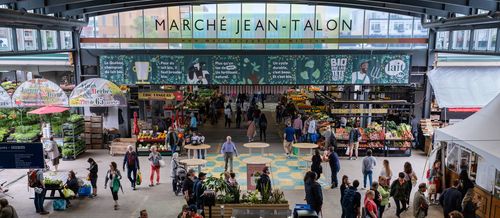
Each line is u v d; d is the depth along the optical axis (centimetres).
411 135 1894
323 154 1747
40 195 1263
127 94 2100
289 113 2578
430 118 2103
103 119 2105
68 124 1833
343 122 1983
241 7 2008
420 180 1573
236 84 2050
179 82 2044
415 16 1945
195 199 1197
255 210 1077
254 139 2228
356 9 2011
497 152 1090
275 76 2039
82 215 1262
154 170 1518
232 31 2027
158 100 2172
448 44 1891
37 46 1633
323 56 2022
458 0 1292
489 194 1198
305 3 1970
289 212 1068
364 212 1077
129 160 1463
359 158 1872
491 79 1900
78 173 1639
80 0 1291
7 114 2005
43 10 1416
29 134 1836
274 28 2025
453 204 1116
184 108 2308
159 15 2012
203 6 2005
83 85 1766
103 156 1902
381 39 2028
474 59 2061
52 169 1684
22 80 2817
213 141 2189
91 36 2023
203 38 2030
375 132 1909
